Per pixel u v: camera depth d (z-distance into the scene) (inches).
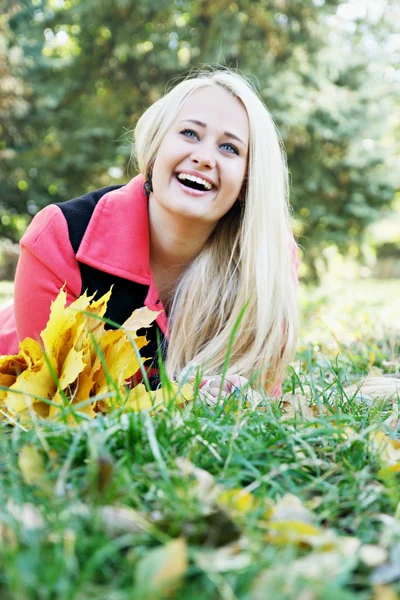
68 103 514.3
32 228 82.8
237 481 44.5
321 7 467.8
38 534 35.5
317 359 115.2
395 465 47.4
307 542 35.9
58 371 61.6
